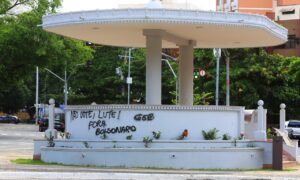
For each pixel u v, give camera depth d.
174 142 23.34
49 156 24.61
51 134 25.75
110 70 73.19
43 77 97.75
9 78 47.19
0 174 18.84
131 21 22.94
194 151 23.19
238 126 25.09
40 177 18.50
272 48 70.81
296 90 58.50
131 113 23.86
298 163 27.95
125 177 18.61
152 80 24.92
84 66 73.44
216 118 24.39
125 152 23.11
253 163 24.45
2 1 44.75
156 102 24.94
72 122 25.09
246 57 58.50
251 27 24.12
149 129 23.75
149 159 23.03
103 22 23.23
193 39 28.58
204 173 21.22
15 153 30.39
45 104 88.12
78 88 75.62
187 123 23.92
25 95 100.00
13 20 44.25
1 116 98.62
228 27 24.08
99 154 23.34
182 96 28.94
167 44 31.72
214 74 58.31
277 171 23.80
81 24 23.72
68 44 46.31
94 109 24.45
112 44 31.45
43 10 44.34
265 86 57.47
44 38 43.88
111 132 24.05
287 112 58.72
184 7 25.64
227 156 23.66
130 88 71.81
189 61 28.78
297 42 70.12
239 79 56.94
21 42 43.75
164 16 22.83
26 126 82.25
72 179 18.11
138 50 73.31
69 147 24.20
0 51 43.84
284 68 58.00
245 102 56.66
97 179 18.14
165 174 19.84
